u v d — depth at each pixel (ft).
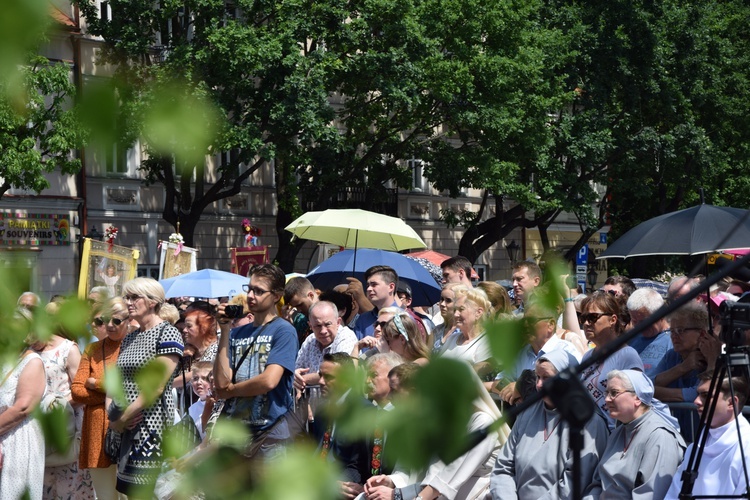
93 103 2.26
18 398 19.84
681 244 27.89
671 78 118.32
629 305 24.52
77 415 24.81
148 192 103.96
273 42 79.56
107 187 100.78
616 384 18.52
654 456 18.20
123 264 38.47
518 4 100.07
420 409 2.49
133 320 23.84
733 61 125.80
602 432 19.34
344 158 97.86
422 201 127.85
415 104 90.84
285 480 2.57
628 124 117.70
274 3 83.35
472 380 2.52
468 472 18.02
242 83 78.13
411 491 17.16
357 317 31.45
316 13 85.61
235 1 81.15
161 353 22.11
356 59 87.86
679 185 122.01
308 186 99.66
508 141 102.22
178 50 73.67
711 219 28.22
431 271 43.04
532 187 107.76
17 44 1.85
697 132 115.85
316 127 82.38
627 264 134.10
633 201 134.10
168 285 48.47
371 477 16.99
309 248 116.26
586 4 114.93
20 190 92.68
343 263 39.73
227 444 3.16
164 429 4.03
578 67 113.39
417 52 90.94
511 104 98.07
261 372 20.93
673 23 119.03
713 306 21.90
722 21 128.67
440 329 26.55
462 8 95.50
